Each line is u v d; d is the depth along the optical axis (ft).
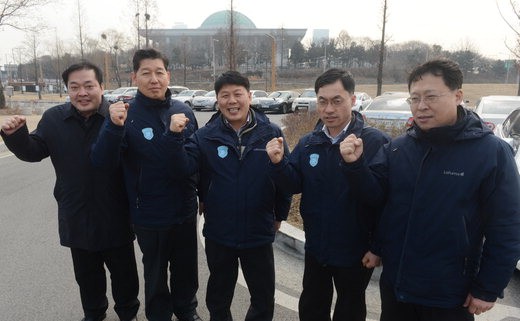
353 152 6.79
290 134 35.06
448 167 6.31
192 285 9.93
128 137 8.74
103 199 9.02
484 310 6.20
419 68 6.45
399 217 6.75
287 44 222.07
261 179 8.64
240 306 10.82
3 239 15.16
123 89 90.68
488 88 130.93
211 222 8.93
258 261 9.04
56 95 150.71
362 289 8.22
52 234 15.70
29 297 11.07
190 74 191.42
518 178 6.16
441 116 6.32
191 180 9.41
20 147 8.64
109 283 12.13
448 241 6.31
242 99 8.42
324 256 8.13
